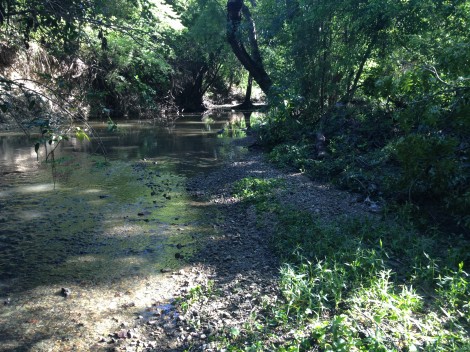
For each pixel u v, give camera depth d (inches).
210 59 1244.5
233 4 673.6
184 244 253.1
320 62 564.1
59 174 427.5
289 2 610.5
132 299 189.5
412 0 465.1
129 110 1058.7
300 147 482.6
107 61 522.9
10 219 291.7
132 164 486.3
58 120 210.1
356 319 158.1
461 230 249.1
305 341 145.6
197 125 932.0
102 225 283.7
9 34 265.4
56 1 228.8
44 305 184.2
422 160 266.7
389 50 510.3
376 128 461.4
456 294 171.3
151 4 269.6
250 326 159.0
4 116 761.0
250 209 313.9
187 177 424.5
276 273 207.9
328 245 229.9
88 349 153.9
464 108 237.1
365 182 341.7
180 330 164.1
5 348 154.3
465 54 239.9
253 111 1368.1
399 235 234.4
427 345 138.6
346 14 528.7
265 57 748.0
